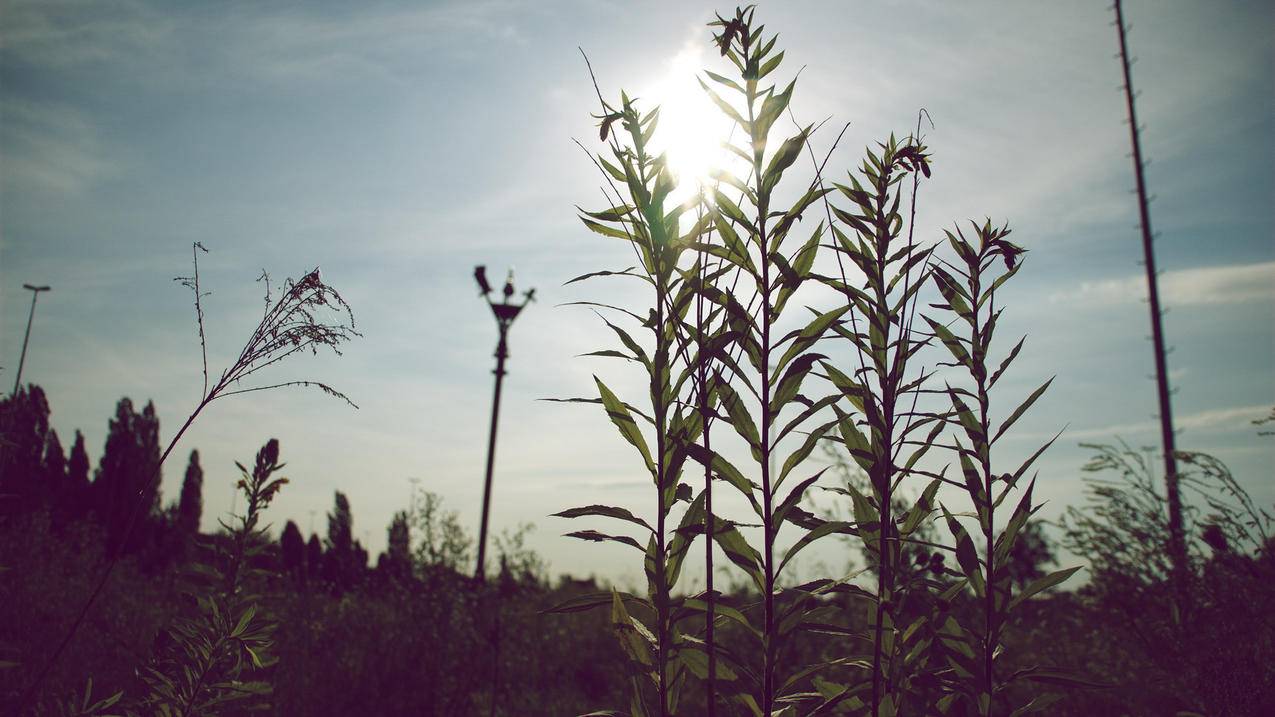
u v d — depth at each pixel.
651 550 2.25
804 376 2.26
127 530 2.19
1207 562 4.15
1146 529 4.48
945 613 2.46
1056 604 5.49
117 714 2.51
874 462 2.41
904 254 2.36
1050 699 2.46
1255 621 3.82
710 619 2.09
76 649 5.47
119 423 34.75
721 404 2.29
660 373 2.25
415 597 8.20
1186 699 3.87
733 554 2.24
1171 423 14.25
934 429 2.43
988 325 2.63
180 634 2.99
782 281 2.25
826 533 2.25
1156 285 14.95
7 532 7.55
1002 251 2.65
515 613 9.59
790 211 2.24
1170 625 4.08
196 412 2.33
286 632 6.62
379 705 6.80
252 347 2.37
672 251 2.26
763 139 2.26
